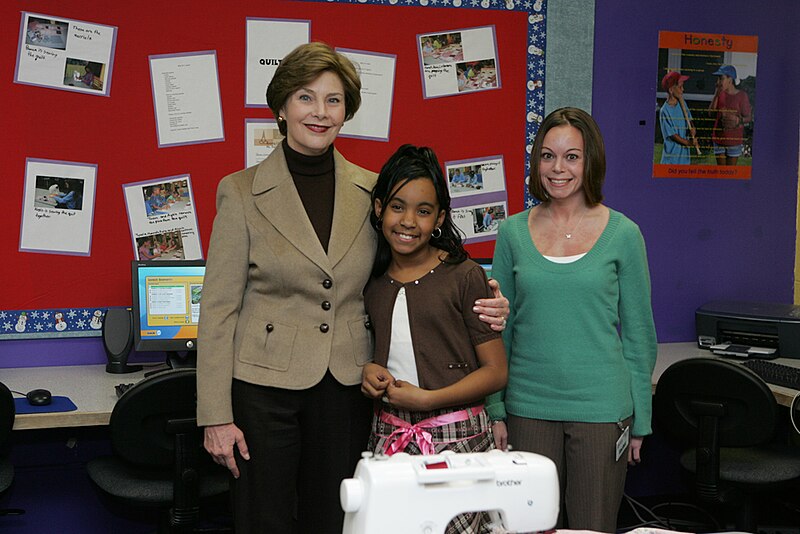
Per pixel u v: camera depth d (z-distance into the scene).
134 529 3.03
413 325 1.83
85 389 2.55
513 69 3.23
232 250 1.84
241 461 1.84
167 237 2.94
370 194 1.96
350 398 1.87
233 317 1.85
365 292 1.94
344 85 1.87
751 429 2.43
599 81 3.33
